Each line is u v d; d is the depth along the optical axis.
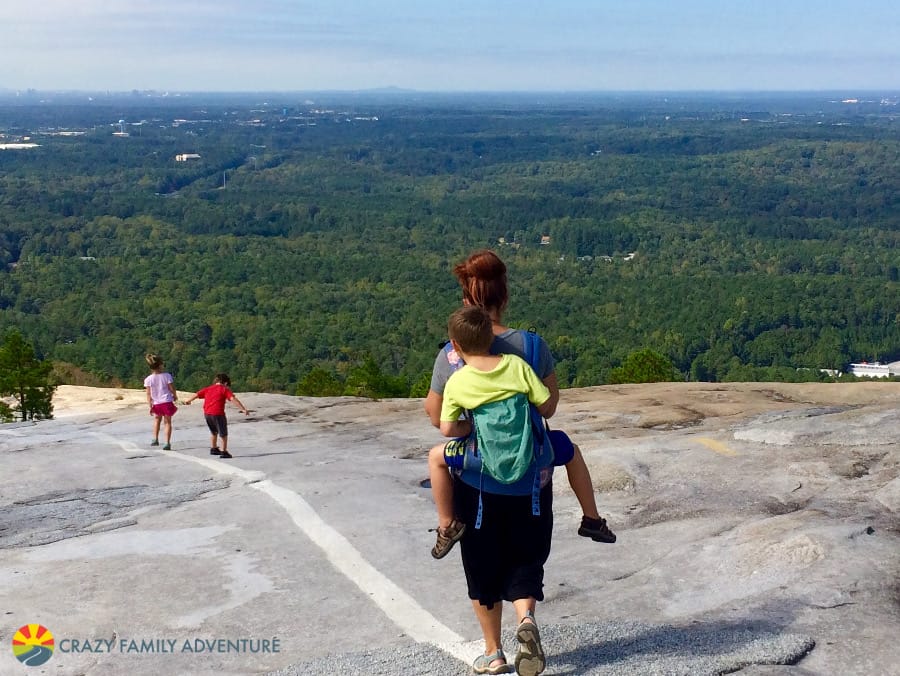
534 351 3.93
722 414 12.34
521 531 3.93
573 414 12.74
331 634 4.79
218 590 5.57
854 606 4.55
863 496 6.61
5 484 10.02
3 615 5.27
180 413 16.88
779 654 4.04
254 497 8.02
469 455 3.88
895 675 3.86
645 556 5.87
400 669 4.18
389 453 11.21
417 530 6.73
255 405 16.47
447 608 5.09
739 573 5.18
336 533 6.66
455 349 3.93
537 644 3.72
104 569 6.11
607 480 7.60
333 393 32.56
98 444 13.09
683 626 4.44
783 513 6.48
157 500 8.50
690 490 7.17
